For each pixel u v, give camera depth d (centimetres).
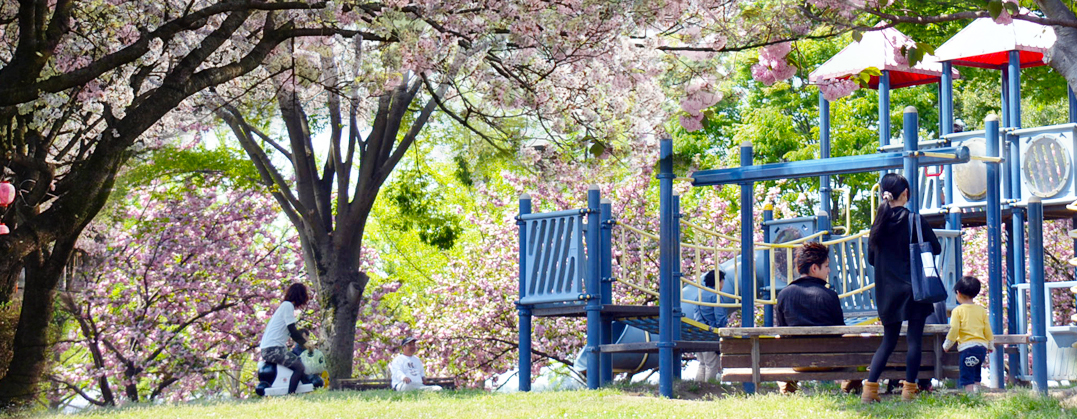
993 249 880
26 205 959
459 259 2155
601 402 724
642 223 2028
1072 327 1002
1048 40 1104
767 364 732
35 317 1009
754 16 787
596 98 974
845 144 2558
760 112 2636
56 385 1126
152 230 1941
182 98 859
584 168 1132
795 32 773
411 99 1446
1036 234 786
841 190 2742
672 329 847
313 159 1545
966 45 1148
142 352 1914
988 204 891
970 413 571
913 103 2625
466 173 1285
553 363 2150
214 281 1977
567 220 937
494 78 946
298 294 1032
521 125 1031
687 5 823
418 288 2659
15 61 837
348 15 841
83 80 816
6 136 980
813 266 771
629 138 1004
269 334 1006
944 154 769
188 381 1950
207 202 1994
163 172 1738
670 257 814
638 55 879
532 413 643
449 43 846
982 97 2423
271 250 2084
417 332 2106
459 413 662
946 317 892
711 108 927
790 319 753
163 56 1116
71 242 1027
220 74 861
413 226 1797
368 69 938
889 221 646
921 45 640
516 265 2083
